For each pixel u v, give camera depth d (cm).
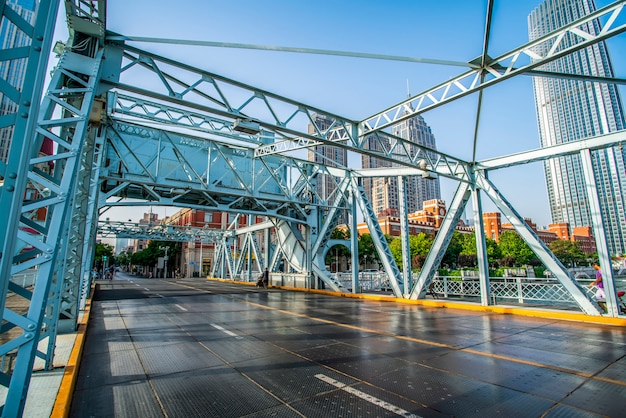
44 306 312
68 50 640
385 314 1309
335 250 7194
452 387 516
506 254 6819
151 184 1750
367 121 1138
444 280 1883
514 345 786
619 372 587
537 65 720
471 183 1519
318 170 2436
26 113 261
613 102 11088
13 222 247
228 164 1997
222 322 1120
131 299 1891
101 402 467
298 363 645
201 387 522
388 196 14250
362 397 480
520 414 425
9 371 493
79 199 884
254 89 954
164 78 820
